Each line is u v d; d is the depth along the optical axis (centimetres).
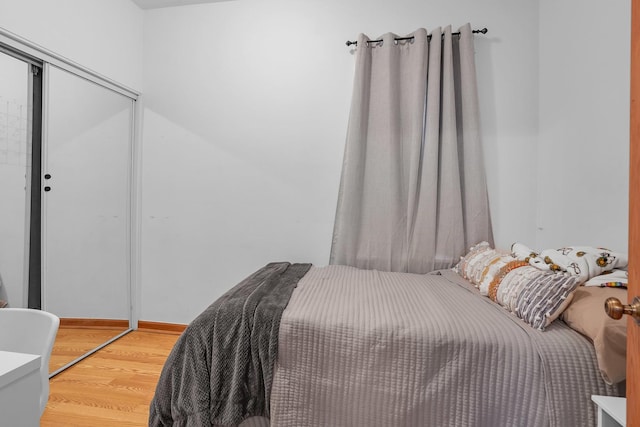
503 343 121
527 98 247
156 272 288
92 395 188
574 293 132
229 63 279
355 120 251
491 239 246
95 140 247
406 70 253
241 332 135
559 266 148
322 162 268
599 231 180
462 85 244
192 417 126
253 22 277
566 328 127
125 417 169
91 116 244
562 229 214
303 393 129
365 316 139
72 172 229
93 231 246
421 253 244
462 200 246
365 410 125
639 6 66
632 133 68
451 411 120
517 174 248
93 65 239
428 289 186
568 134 208
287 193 273
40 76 209
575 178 201
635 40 67
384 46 253
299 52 271
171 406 130
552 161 226
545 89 235
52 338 114
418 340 125
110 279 263
